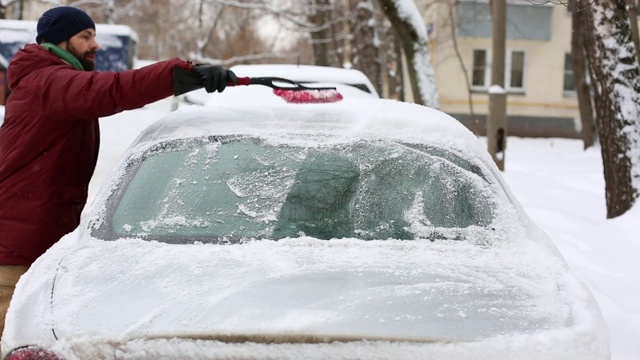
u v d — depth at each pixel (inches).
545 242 125.0
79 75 137.6
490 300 101.0
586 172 548.4
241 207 121.1
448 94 1162.0
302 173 126.9
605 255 260.4
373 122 137.6
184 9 1378.0
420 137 136.1
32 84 140.9
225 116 143.6
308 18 933.2
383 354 90.0
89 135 152.7
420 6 1192.8
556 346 93.8
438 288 101.7
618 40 325.7
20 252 143.2
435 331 92.8
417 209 122.2
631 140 323.6
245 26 1294.3
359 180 125.7
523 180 478.9
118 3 1331.2
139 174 131.1
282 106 146.7
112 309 97.8
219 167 129.3
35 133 142.1
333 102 150.3
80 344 93.0
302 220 118.9
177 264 106.7
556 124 1184.8
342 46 1069.1
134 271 106.0
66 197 147.4
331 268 105.0
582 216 339.9
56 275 109.2
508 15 1153.4
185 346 90.7
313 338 90.2
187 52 1537.9
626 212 322.3
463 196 125.6
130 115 343.9
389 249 112.9
